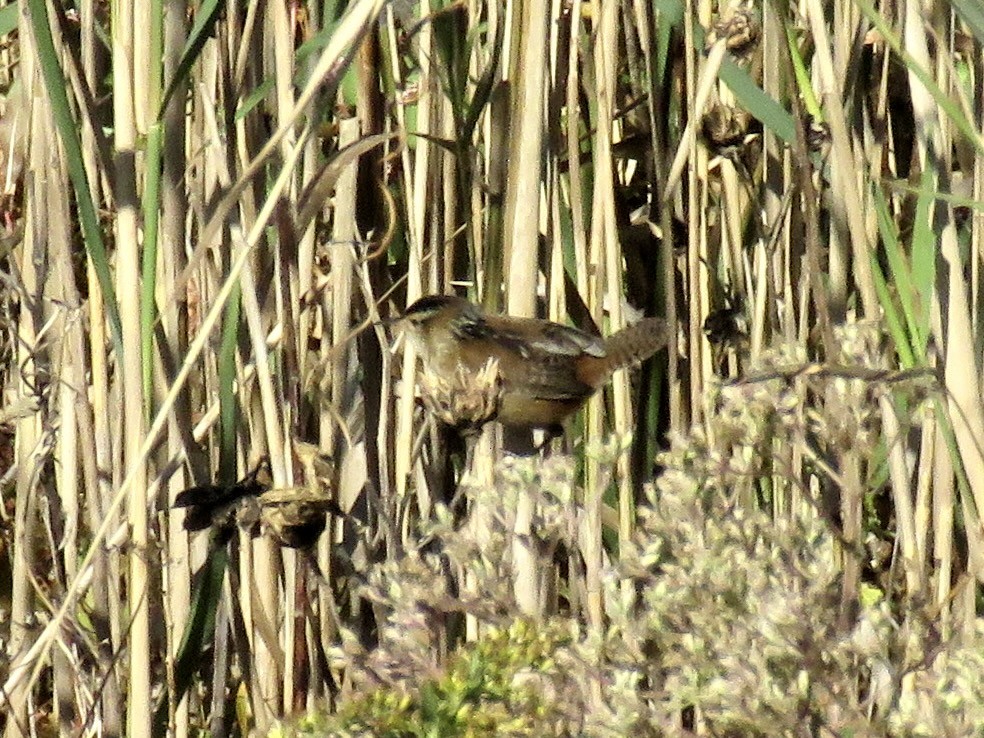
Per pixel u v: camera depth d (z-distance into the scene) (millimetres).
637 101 9070
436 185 8461
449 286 8578
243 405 8562
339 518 8648
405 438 8344
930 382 6965
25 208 8953
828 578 6824
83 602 9125
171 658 8203
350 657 7133
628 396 8500
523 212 7762
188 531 8039
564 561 9258
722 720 6355
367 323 7832
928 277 7523
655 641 7398
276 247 8000
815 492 8969
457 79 8258
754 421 7246
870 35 8914
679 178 8453
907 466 8562
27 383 8906
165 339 7918
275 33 7707
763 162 9133
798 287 9094
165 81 7805
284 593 8688
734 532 6980
